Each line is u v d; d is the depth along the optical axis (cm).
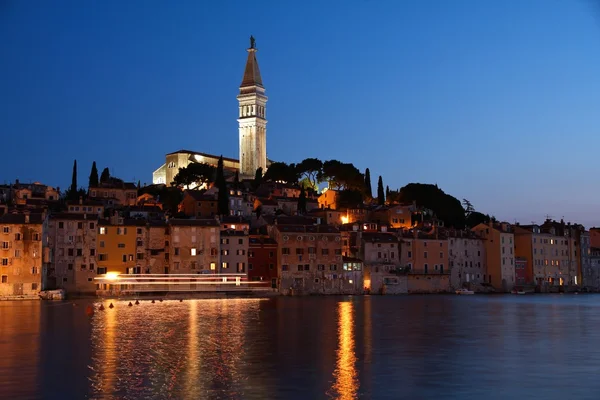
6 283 16338
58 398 5209
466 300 18012
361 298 18588
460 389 5481
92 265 18050
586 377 5956
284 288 19825
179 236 18900
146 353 7275
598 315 12556
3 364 6588
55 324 10269
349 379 5866
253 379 5862
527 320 11356
